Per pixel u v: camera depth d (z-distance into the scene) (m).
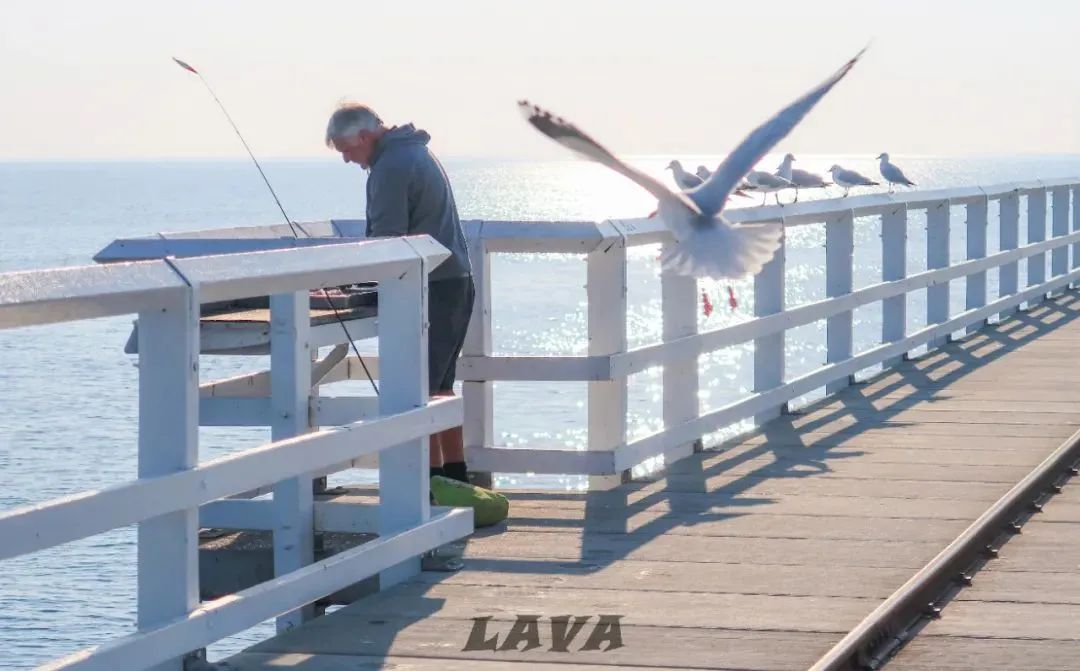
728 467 15.38
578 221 13.66
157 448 7.97
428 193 12.37
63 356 77.50
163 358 7.94
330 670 8.73
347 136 12.33
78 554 38.41
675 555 11.59
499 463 13.84
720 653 9.06
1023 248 30.88
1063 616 9.88
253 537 11.62
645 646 9.22
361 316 12.01
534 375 13.60
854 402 19.83
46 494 43.84
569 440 44.81
